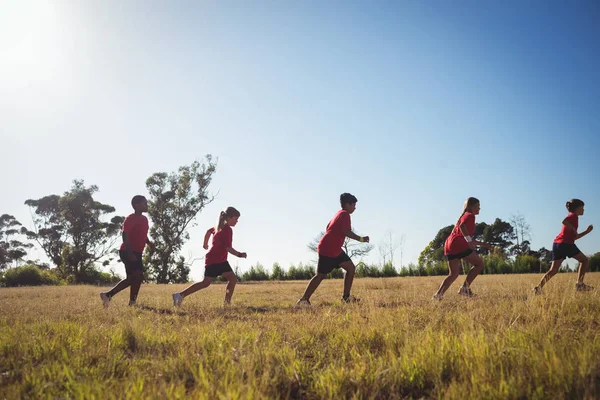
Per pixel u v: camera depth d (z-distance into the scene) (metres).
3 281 33.44
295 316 6.27
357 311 6.33
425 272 31.44
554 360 3.08
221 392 2.82
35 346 4.16
